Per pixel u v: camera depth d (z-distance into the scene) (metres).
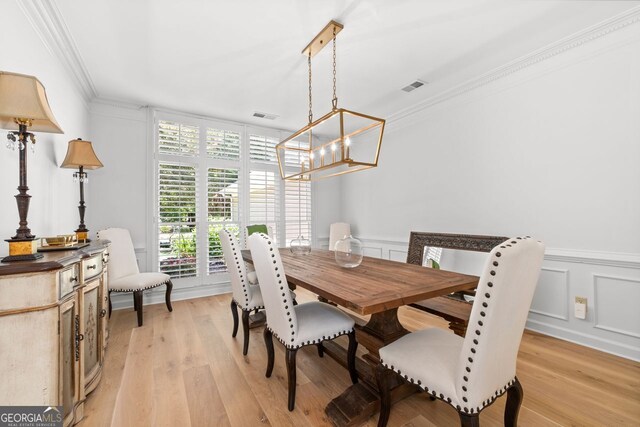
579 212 2.26
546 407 1.52
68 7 1.83
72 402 1.39
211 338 2.47
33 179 1.79
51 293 1.19
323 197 5.00
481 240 2.83
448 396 1.05
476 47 2.38
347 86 3.07
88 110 3.16
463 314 1.92
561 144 2.36
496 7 1.91
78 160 2.21
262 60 2.53
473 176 3.02
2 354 1.10
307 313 1.75
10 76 1.21
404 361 1.22
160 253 3.54
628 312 2.04
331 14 1.96
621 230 2.06
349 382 1.81
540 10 1.95
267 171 4.41
